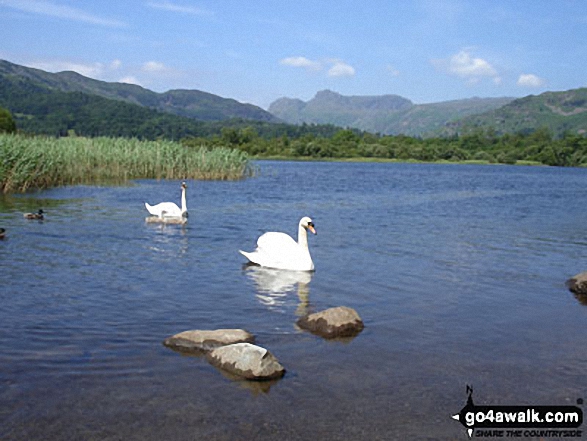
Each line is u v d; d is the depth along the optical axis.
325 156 146.88
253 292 11.66
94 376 7.37
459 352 8.60
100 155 42.47
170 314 9.98
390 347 8.73
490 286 12.71
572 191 48.47
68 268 13.23
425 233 20.58
